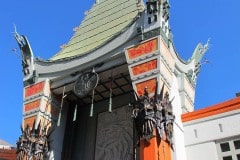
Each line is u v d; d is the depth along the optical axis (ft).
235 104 68.64
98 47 77.71
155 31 70.23
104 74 76.43
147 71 67.31
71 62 80.48
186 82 82.02
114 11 94.12
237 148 64.28
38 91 81.46
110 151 76.95
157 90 64.18
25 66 86.63
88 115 85.30
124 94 83.35
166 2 73.61
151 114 61.57
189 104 80.33
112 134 79.20
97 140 80.43
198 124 70.90
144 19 73.26
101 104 85.46
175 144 64.59
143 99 63.87
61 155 79.25
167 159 59.16
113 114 82.17
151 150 58.34
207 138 68.08
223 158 64.69
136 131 64.18
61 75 80.53
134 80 67.82
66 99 85.46
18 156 73.87
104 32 88.84
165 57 69.62
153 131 60.08
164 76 67.26
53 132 79.51
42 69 84.07
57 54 91.81
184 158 67.46
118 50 74.13
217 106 70.54
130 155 73.20
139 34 71.72
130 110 79.56
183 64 83.25
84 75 77.05
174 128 67.46
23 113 80.28
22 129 77.87
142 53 69.77
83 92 75.15
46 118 79.25
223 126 67.77
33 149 74.08
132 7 90.58
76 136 83.30
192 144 69.05
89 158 78.64
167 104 64.18
